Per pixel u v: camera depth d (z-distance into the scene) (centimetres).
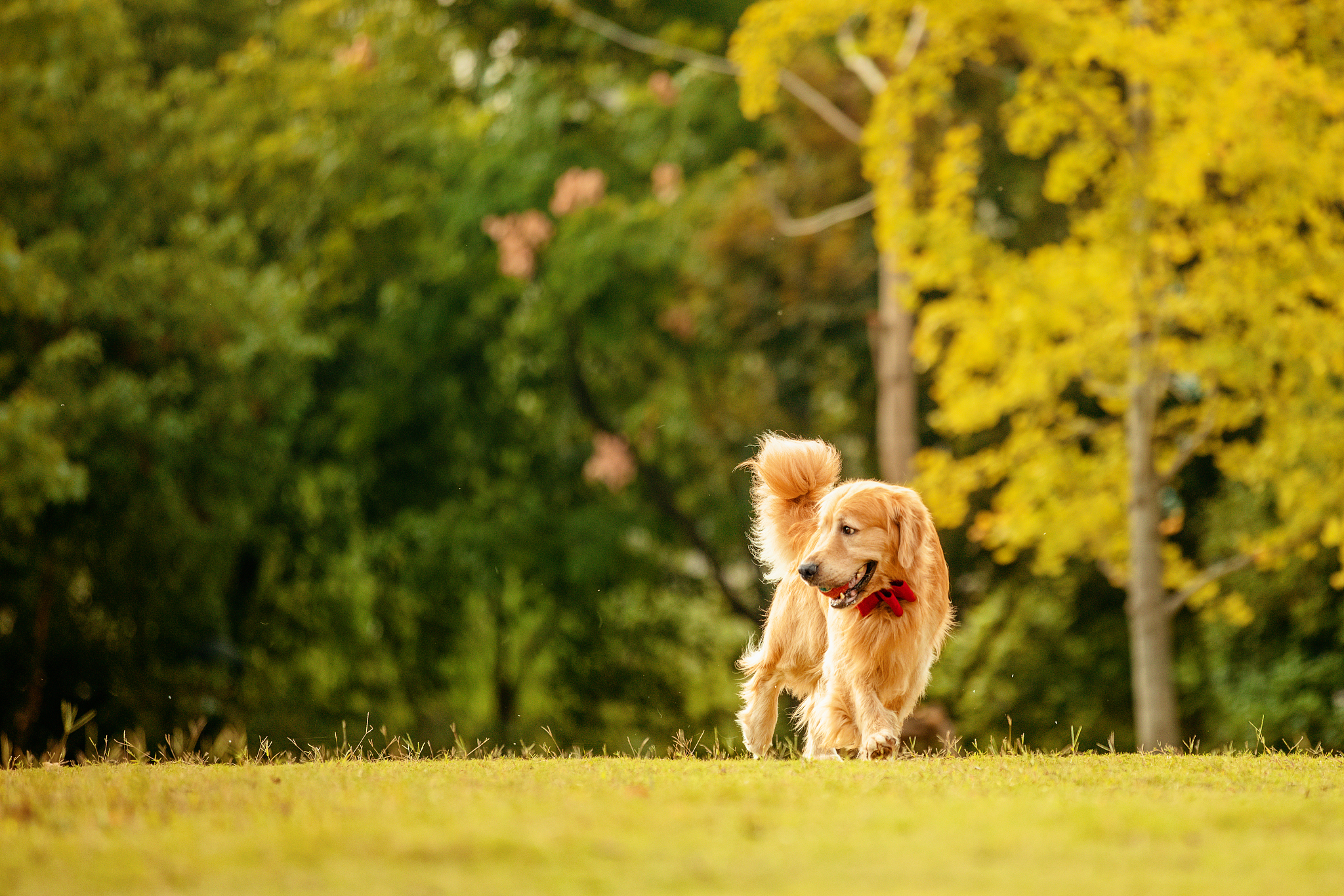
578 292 1806
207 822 408
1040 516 1429
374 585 2103
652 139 1961
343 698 2072
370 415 1864
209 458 1678
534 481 2075
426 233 1916
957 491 1470
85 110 1633
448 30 2039
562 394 2084
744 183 1841
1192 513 1838
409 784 510
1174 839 380
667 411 1969
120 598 1717
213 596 1752
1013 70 1817
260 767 618
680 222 1828
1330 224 1296
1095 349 1377
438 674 2128
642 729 2130
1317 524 1359
